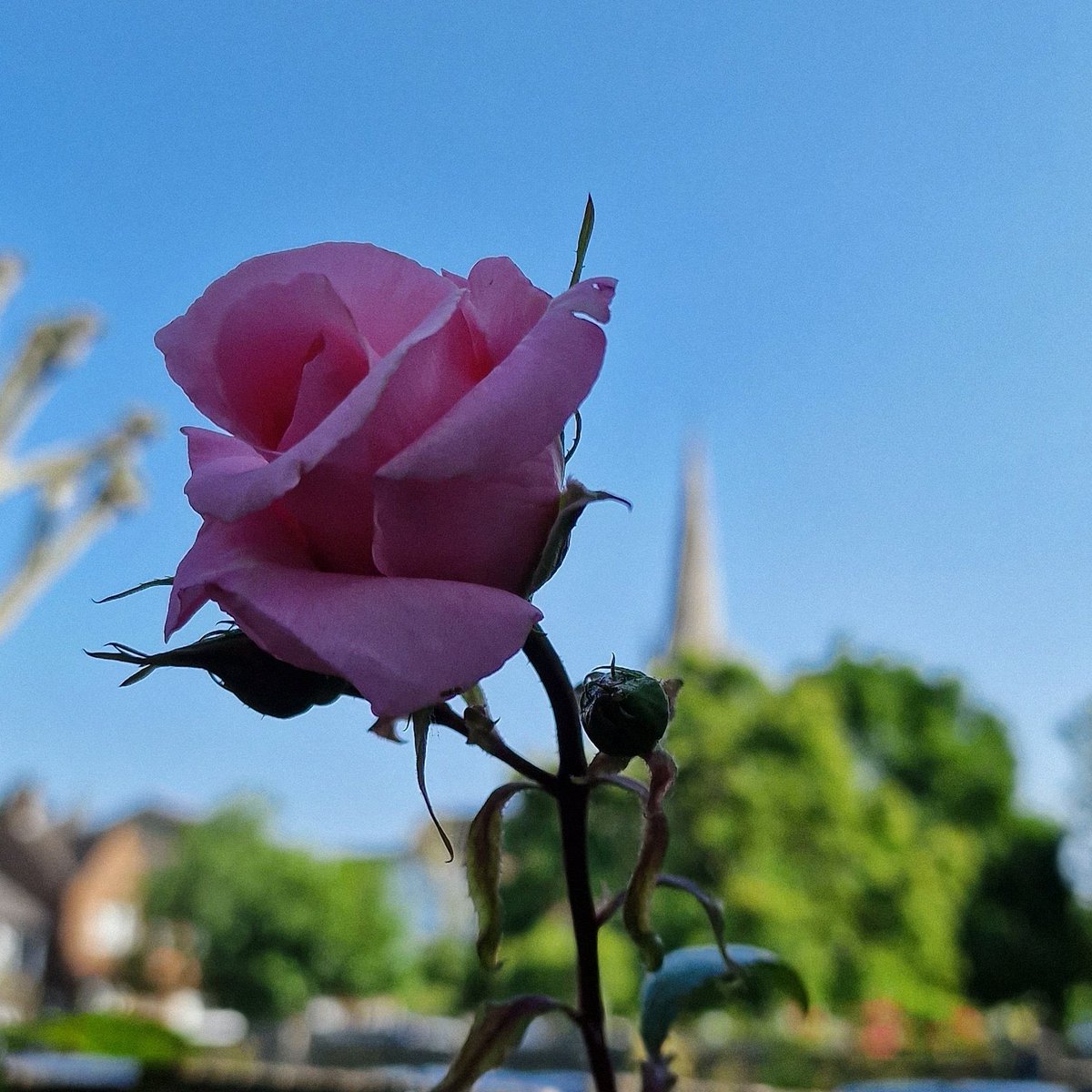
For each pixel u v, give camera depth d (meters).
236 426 0.51
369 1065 8.94
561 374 0.47
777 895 10.73
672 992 0.77
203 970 18.28
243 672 0.49
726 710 11.72
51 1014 1.40
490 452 0.45
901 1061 9.76
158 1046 1.33
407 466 0.44
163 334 0.52
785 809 11.23
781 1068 8.31
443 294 0.50
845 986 11.22
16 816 26.70
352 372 0.48
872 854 11.79
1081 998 23.66
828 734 11.83
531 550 0.49
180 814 26.81
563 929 9.72
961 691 21.42
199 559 0.46
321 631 0.42
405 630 0.43
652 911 0.53
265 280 0.52
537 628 0.53
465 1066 0.58
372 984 19.09
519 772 0.54
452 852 0.49
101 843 25.39
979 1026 13.96
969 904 19.58
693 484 46.94
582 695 0.55
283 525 0.48
